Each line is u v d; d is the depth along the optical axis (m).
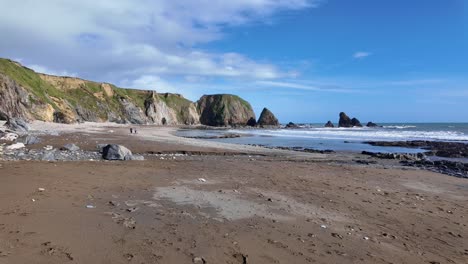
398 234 8.17
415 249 7.22
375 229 8.41
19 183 10.38
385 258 6.52
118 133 48.06
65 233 6.37
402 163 25.59
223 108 171.75
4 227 6.38
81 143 28.00
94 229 6.77
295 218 8.81
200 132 79.75
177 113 160.50
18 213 7.32
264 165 19.84
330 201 11.08
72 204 8.54
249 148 32.25
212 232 7.23
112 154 18.72
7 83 57.22
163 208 8.97
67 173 12.95
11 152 18.81
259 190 12.20
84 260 5.29
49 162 15.93
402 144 42.09
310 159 25.89
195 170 16.42
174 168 16.73
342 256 6.42
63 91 102.19
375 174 18.48
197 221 7.99
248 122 150.12
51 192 9.59
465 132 74.44
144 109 136.88
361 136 61.16
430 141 46.41
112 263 5.27
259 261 5.86
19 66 76.56
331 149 36.94
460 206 11.80
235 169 17.45
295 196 11.51
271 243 6.82
